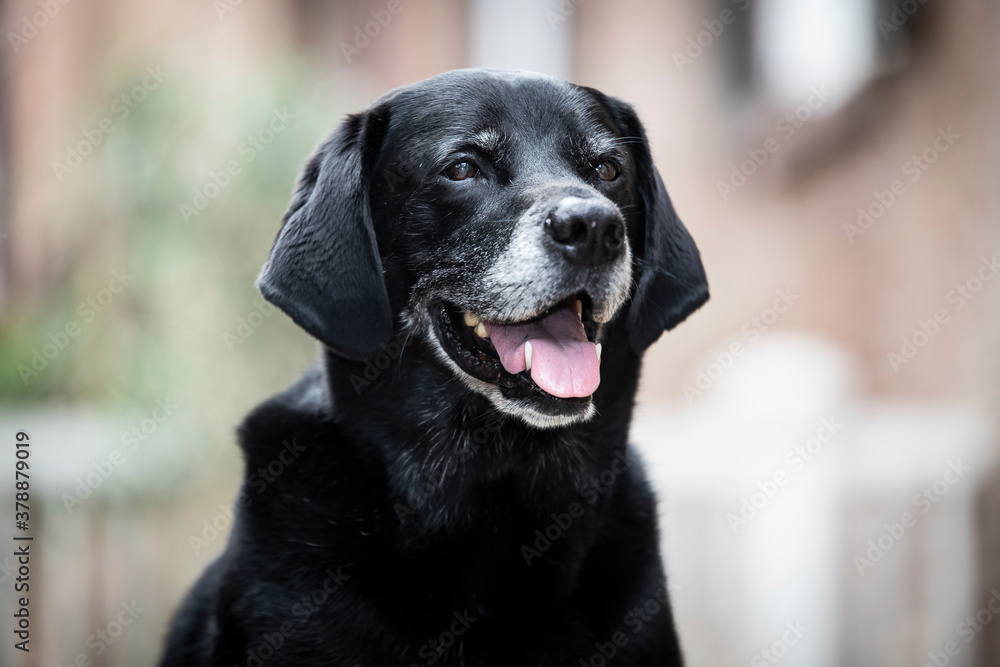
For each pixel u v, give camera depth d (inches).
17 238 366.9
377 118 162.9
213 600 173.2
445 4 527.5
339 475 157.5
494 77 164.6
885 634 261.3
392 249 161.6
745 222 499.5
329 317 156.3
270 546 154.9
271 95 288.4
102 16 388.5
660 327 171.8
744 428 251.3
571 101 166.1
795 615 248.7
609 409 167.3
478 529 159.0
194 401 276.2
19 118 381.4
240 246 283.1
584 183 158.7
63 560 261.1
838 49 447.8
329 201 159.6
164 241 278.1
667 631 163.6
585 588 160.6
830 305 437.7
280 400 169.6
